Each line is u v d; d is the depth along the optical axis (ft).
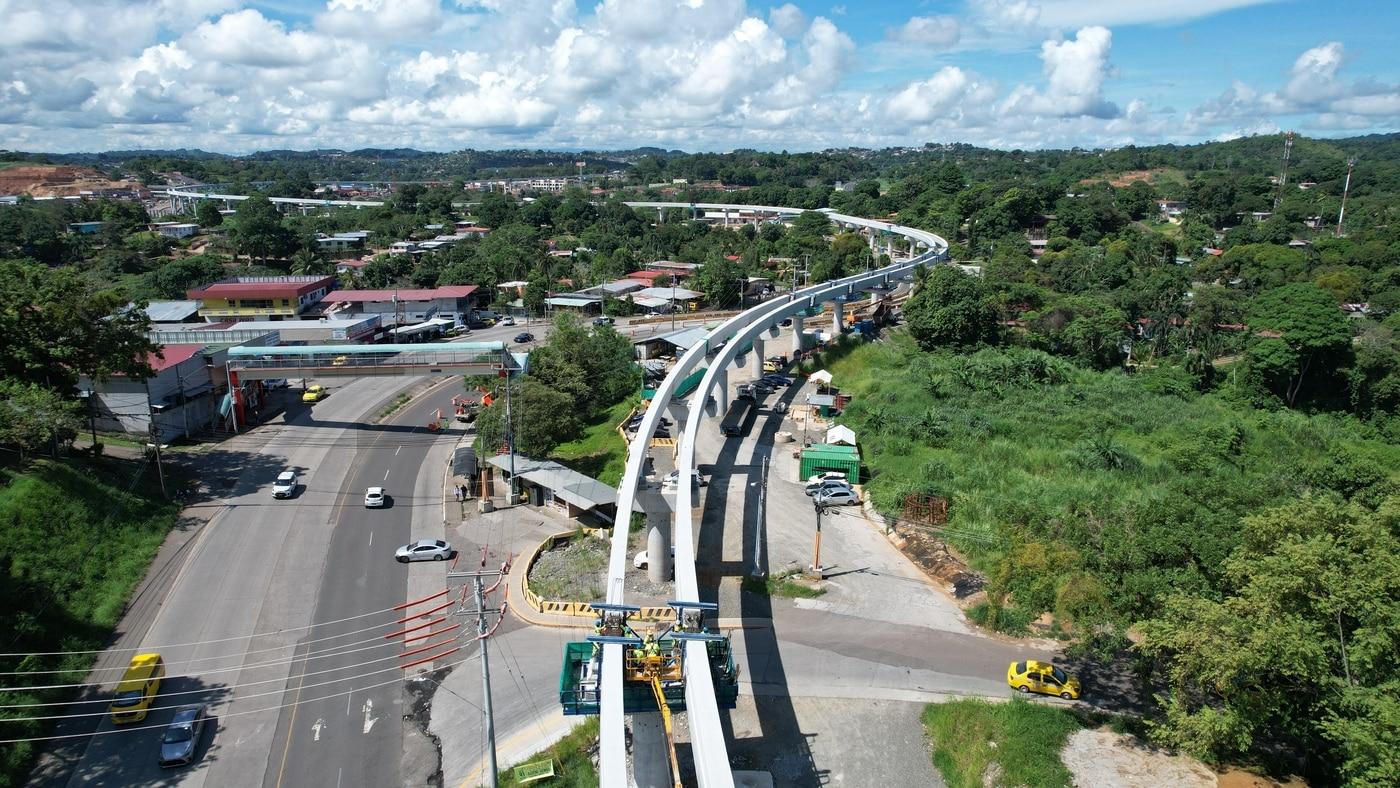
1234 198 641.40
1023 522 146.82
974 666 133.69
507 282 481.87
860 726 120.06
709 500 197.67
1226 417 257.14
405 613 150.61
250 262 550.36
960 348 328.29
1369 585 87.35
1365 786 77.97
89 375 200.44
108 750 115.96
